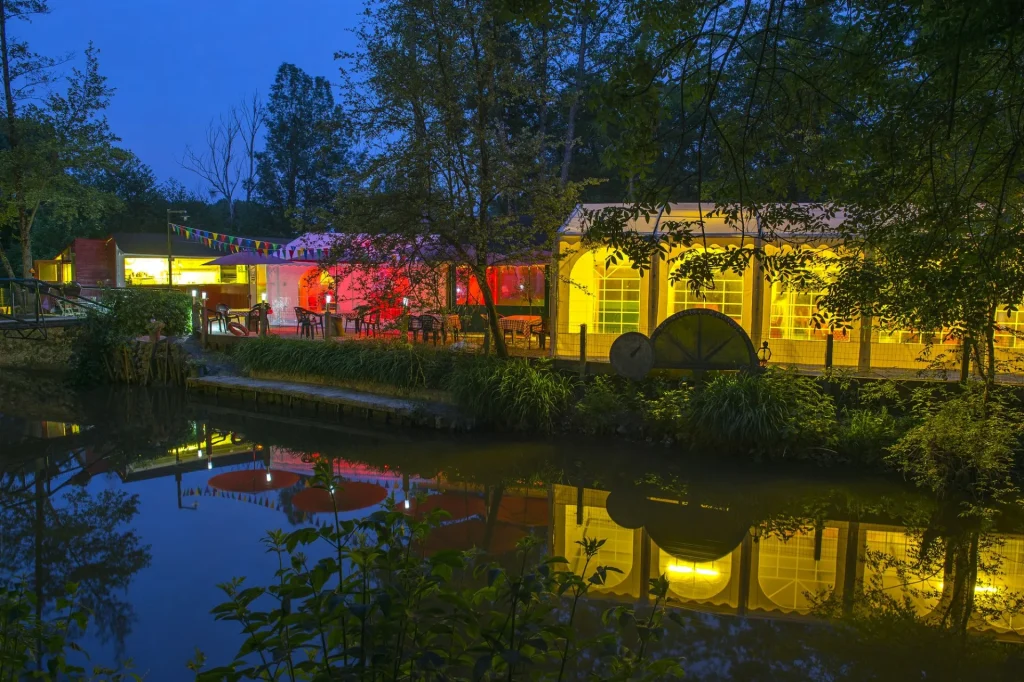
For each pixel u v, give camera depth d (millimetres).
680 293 13508
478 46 12148
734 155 4402
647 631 2367
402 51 11930
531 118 24406
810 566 7242
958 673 5102
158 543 7734
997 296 4137
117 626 5781
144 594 6410
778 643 5516
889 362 12250
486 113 12719
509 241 12938
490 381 12461
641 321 13500
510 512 8906
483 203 12477
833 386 11258
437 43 11859
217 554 7410
